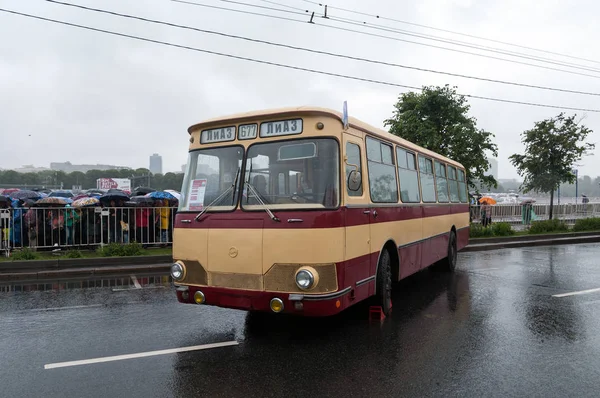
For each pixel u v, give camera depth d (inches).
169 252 485.4
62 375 177.8
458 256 561.3
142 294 330.3
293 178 202.1
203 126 228.7
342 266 198.2
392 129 770.2
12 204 506.9
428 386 167.0
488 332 234.1
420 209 336.5
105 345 213.9
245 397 158.4
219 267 208.5
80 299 313.7
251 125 214.7
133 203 507.8
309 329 238.1
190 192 226.1
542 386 167.3
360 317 261.9
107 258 439.2
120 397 158.4
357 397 158.1
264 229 198.7
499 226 743.7
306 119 204.1
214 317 263.0
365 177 234.1
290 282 193.6
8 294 331.3
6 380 173.0
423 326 243.9
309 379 173.5
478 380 172.6
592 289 346.3
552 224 818.8
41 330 239.0
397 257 282.2
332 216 194.2
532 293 331.6
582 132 830.5
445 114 739.4
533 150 856.9
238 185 209.9
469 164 740.7
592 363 190.9
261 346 211.2
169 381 172.1
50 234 470.0
